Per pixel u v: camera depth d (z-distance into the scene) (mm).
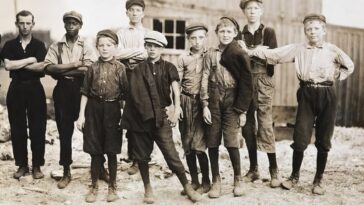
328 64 4906
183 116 4859
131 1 5805
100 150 4805
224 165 6578
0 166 6320
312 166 6613
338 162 6922
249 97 4711
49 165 6395
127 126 4664
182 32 10078
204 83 4750
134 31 5875
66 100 5258
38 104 5488
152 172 6031
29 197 4992
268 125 5301
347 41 10727
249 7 5254
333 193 5172
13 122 5531
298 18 10336
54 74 5234
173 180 5723
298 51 5031
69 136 5324
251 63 5277
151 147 4758
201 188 5043
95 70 4793
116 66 4801
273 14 10242
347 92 10891
